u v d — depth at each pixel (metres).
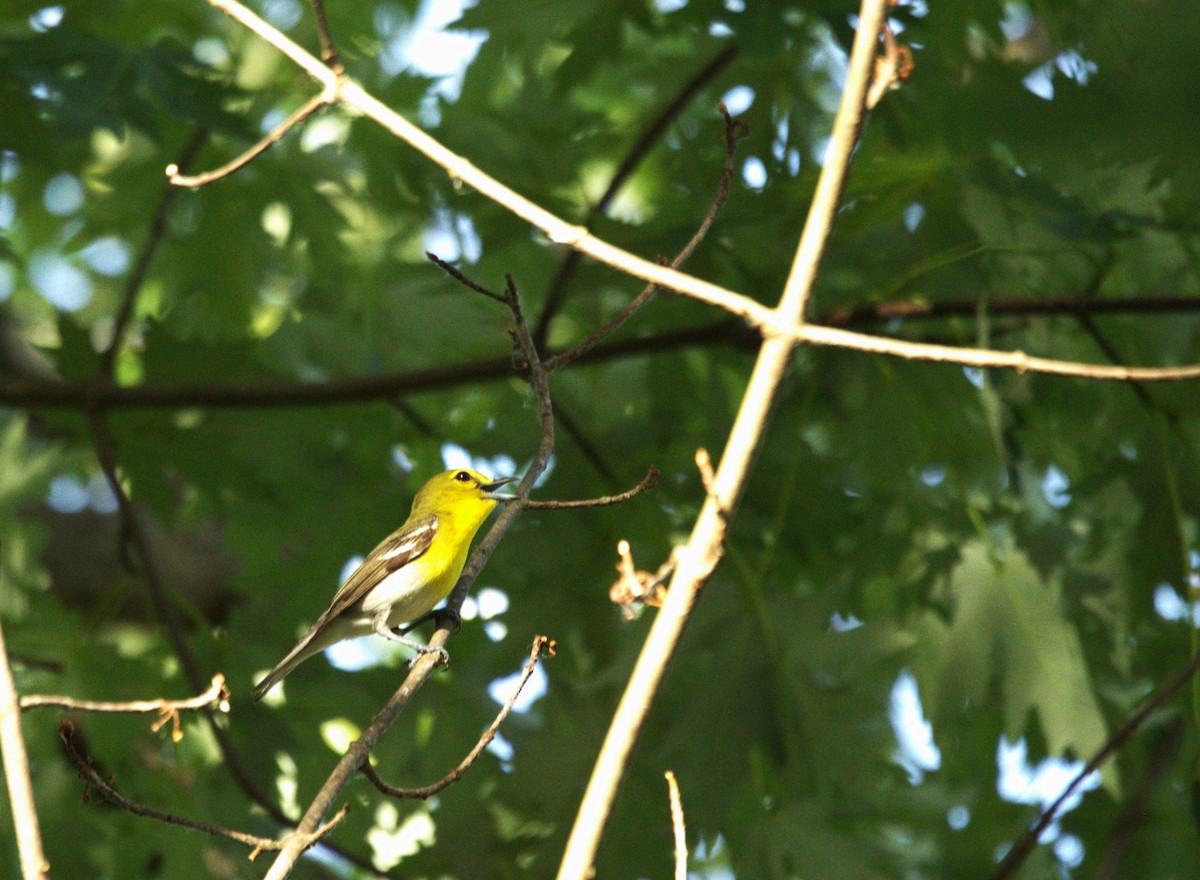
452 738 12.52
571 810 11.94
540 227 5.59
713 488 5.27
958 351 5.18
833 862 11.20
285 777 12.91
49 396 11.84
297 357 14.45
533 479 6.77
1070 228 9.66
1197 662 8.78
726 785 11.13
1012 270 11.87
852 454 12.86
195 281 14.07
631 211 16.52
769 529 12.42
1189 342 12.09
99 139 15.80
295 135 13.70
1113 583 12.08
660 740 12.31
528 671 5.97
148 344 12.55
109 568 14.52
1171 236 11.95
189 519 13.21
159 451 12.52
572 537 12.67
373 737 6.01
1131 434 12.10
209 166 13.65
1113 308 11.02
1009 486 10.67
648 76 13.73
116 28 12.98
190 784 12.13
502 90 15.45
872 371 12.05
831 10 9.66
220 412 13.02
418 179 12.95
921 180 10.53
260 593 12.81
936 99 10.62
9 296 18.83
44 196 15.40
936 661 12.08
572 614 12.54
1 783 11.52
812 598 11.60
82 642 11.95
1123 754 12.27
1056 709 11.90
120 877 11.84
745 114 12.57
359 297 14.81
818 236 5.30
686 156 12.44
